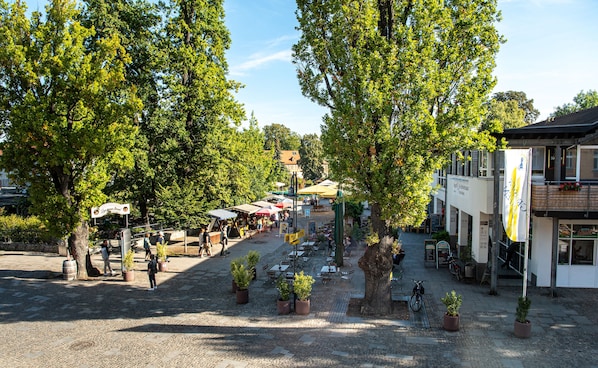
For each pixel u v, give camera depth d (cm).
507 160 1301
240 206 3123
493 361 1024
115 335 1235
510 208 1287
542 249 1653
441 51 1291
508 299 1517
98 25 2541
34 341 1196
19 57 1714
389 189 1250
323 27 1420
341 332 1228
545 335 1188
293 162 11194
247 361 1031
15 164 1786
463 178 2088
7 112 1791
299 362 1022
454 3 1330
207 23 2819
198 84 2673
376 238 1315
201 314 1423
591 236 1639
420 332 1221
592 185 1483
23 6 1795
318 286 1739
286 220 4041
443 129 1226
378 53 1226
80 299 1627
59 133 1736
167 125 2694
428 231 3059
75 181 1936
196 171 2842
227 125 2948
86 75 1809
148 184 2719
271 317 1378
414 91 1207
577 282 1653
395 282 1758
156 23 2769
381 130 1220
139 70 2750
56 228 1844
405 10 1365
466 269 1805
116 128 1927
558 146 1619
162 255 2083
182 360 1044
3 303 1581
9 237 2711
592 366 998
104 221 3186
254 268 1881
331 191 2595
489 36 1291
